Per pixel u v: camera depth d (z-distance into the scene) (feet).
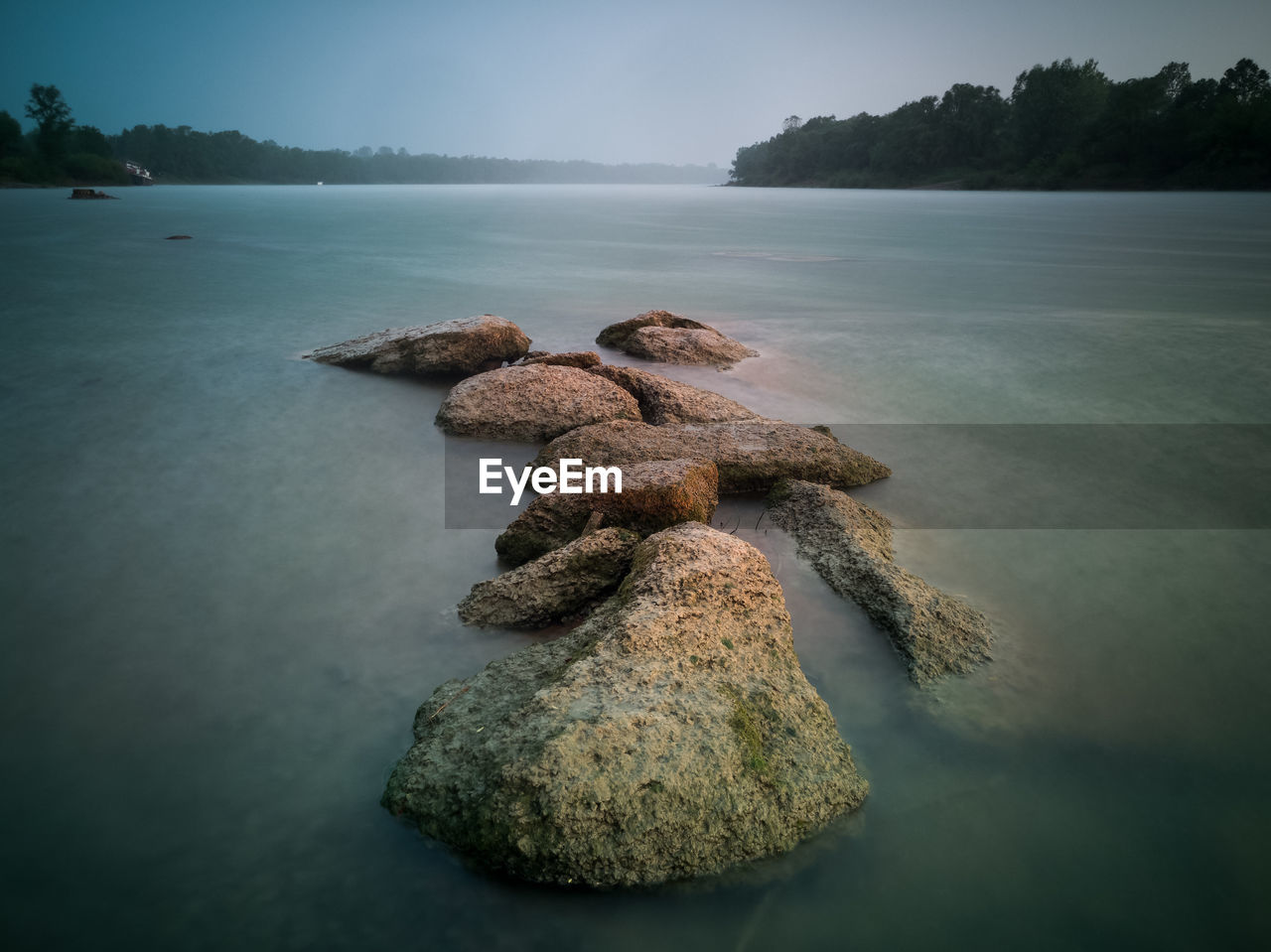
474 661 13.92
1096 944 8.96
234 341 41.60
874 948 8.83
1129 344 40.83
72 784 11.03
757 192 427.33
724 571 13.51
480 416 26.48
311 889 9.41
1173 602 16.22
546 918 9.06
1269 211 167.32
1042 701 12.99
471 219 161.79
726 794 9.70
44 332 43.60
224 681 13.38
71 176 364.17
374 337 36.88
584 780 9.28
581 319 51.13
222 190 443.73
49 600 15.97
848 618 15.11
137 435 26.43
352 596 16.22
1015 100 372.38
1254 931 9.17
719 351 38.29
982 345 41.24
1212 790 11.19
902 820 10.52
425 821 10.03
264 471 23.41
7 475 22.85
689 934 8.94
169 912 9.13
